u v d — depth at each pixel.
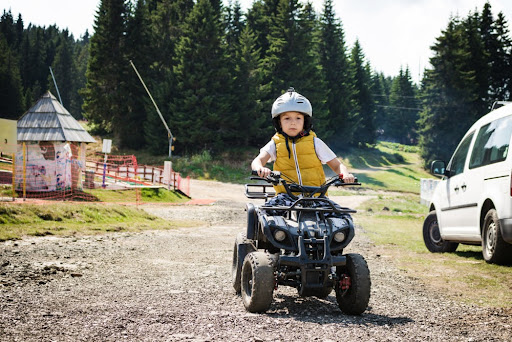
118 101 64.44
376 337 3.70
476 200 8.24
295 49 61.81
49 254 8.06
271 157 5.14
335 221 4.56
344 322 4.16
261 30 72.06
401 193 49.16
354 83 84.31
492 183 7.70
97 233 11.72
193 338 3.55
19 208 12.47
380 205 29.47
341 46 74.44
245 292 4.59
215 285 5.85
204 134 56.03
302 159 5.04
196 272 6.85
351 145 85.00
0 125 14.96
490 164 7.90
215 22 57.81
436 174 9.68
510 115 7.73
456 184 9.16
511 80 72.12
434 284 6.19
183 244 10.61
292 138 5.14
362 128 86.56
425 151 70.12
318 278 4.32
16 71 104.12
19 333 3.58
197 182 45.56
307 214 4.63
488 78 71.56
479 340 3.70
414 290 5.79
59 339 3.46
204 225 16.91
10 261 7.12
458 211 8.97
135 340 3.48
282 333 3.73
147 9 73.38
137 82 64.88
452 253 9.58
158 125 58.88
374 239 12.24
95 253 8.52
